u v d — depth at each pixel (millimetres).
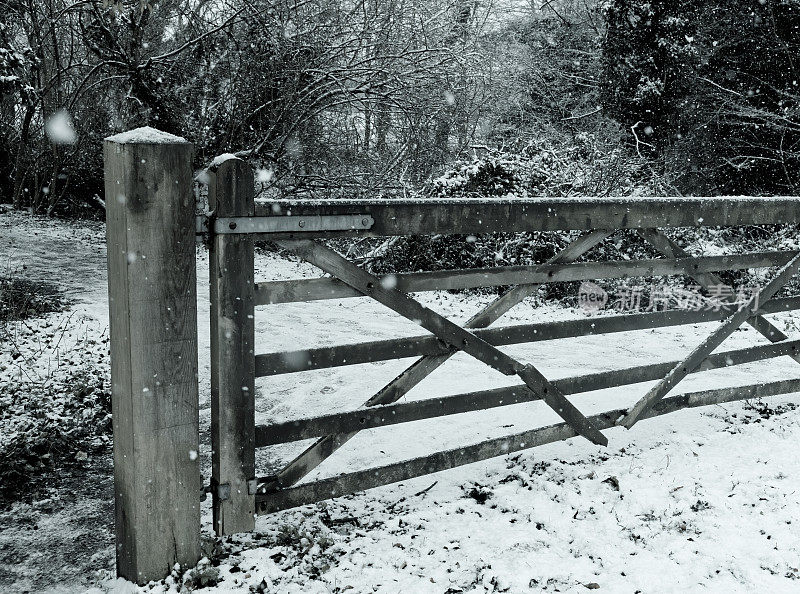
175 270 3078
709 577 3221
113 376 3203
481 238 11305
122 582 3258
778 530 3604
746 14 18688
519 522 3777
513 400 4328
